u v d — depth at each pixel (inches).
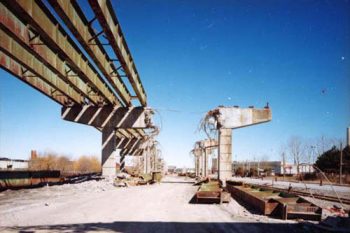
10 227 456.8
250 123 1363.2
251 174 3686.0
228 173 1341.0
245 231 437.4
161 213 607.2
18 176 1237.1
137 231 435.5
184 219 538.0
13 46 780.0
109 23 741.9
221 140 1355.8
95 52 872.3
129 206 713.0
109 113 1539.1
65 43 824.9
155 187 1437.0
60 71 945.5
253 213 612.4
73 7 697.6
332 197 915.4
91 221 511.5
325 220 472.4
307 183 1948.8
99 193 1065.5
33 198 867.4
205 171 2159.2
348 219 456.8
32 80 1039.0
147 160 2704.2
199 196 769.6
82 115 1526.8
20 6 575.8
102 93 1294.3
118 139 2487.7
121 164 2699.3
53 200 821.2
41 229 442.9
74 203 762.8
